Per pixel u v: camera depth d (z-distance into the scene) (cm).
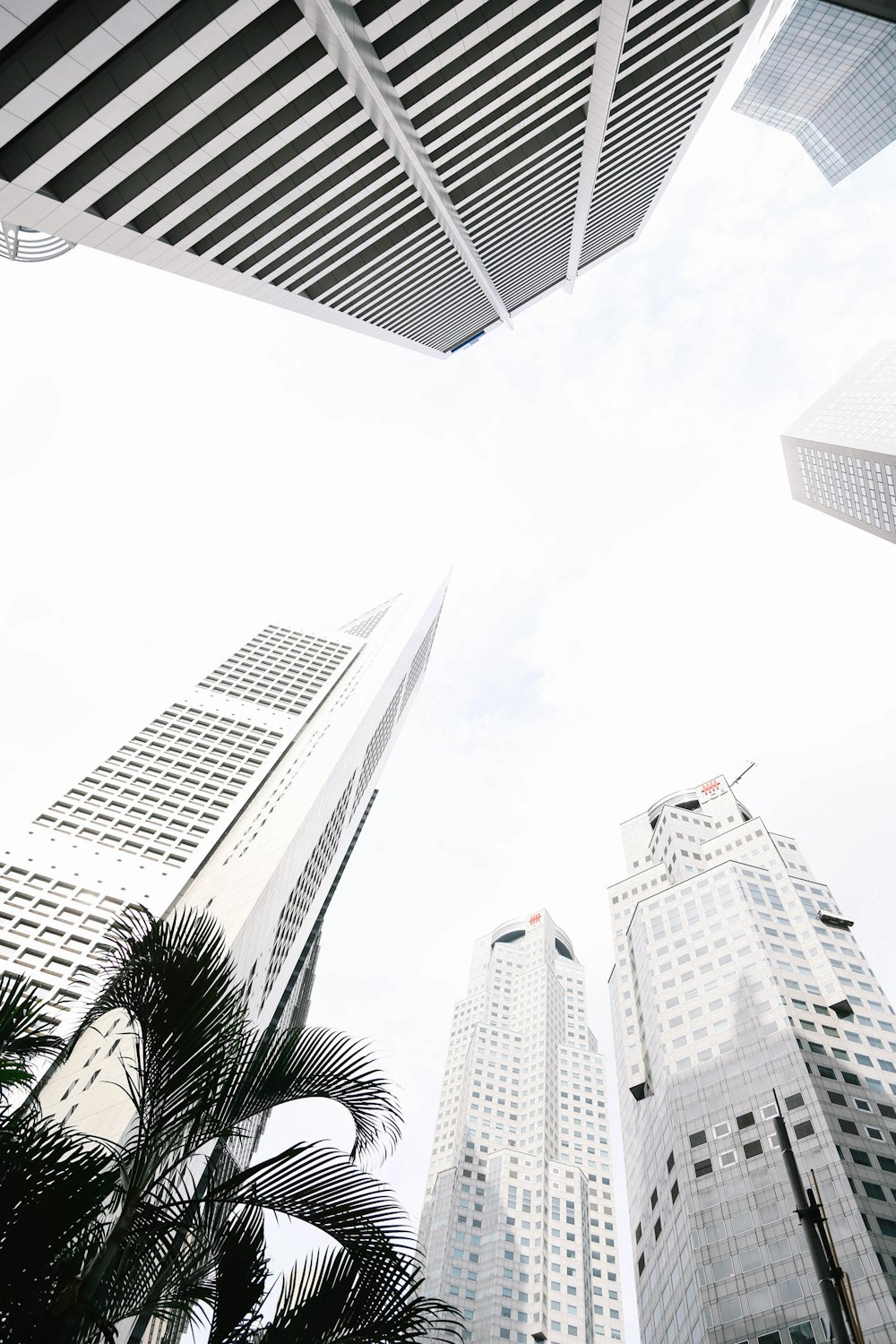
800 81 19075
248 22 3559
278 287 5903
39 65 3391
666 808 13088
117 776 10319
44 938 6788
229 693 13662
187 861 8488
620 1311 13862
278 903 8162
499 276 7969
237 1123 1086
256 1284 1070
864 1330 5256
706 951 9406
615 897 12362
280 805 9762
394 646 16688
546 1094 17100
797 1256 5881
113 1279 947
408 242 6238
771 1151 6725
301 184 4762
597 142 6072
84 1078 5128
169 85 3759
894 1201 6097
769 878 10412
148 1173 973
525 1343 12219
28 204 4088
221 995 1105
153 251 4744
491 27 4325
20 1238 785
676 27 5119
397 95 4531
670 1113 7800
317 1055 1131
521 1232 13788
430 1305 1008
